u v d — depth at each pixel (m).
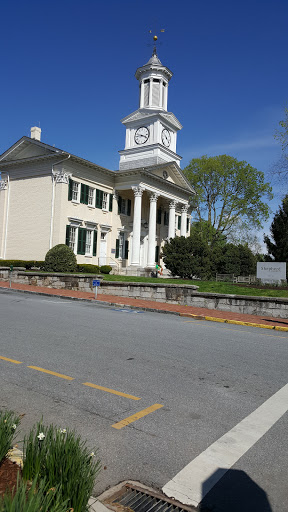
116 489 3.08
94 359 6.86
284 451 3.78
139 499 3.01
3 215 33.41
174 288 17.55
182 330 10.54
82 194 31.89
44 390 5.20
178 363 6.88
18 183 32.94
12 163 32.66
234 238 53.75
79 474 2.62
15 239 32.47
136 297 18.77
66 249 28.36
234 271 46.84
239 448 3.80
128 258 37.25
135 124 42.72
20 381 5.52
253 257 51.72
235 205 47.78
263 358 7.63
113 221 35.38
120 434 3.99
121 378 5.85
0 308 12.98
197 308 16.14
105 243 34.81
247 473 3.37
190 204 45.66
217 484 3.20
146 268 34.19
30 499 2.22
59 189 30.08
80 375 5.91
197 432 4.12
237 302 15.61
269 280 25.23
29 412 4.45
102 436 3.93
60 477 2.62
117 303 16.30
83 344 7.98
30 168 32.19
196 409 4.77
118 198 36.00
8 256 32.78
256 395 5.38
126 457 3.55
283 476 3.35
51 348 7.52
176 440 3.92
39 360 6.64
